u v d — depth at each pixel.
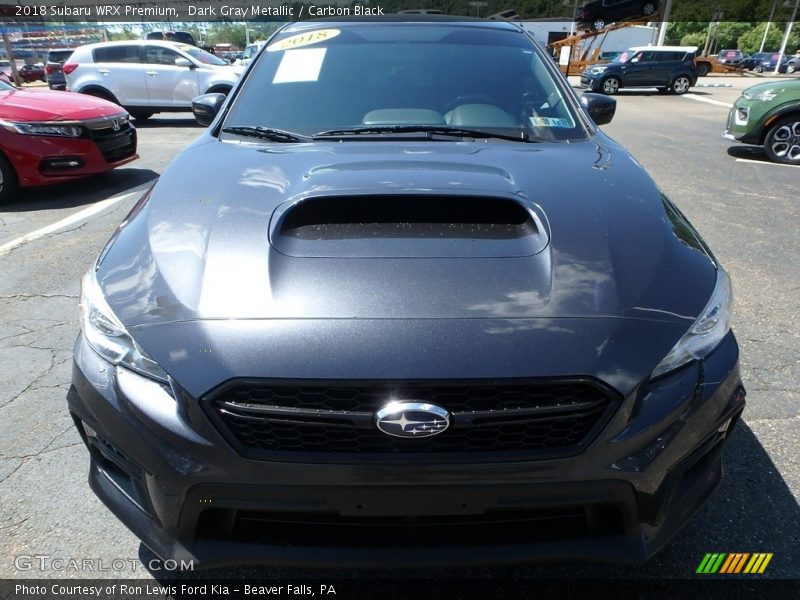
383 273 1.61
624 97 20.28
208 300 1.58
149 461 1.55
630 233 1.81
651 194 2.06
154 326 1.57
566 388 1.46
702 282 1.72
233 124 2.64
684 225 2.03
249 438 1.48
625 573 1.96
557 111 2.72
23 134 6.14
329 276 1.60
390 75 2.83
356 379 1.43
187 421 1.49
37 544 2.09
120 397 1.58
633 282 1.64
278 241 1.73
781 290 4.13
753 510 2.21
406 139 2.49
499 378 1.43
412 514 1.51
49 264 4.60
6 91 7.17
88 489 2.33
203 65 12.88
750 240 5.16
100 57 12.77
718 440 1.76
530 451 1.47
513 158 2.26
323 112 2.66
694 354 1.60
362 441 1.47
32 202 6.42
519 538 1.58
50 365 3.19
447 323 1.50
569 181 2.06
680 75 21.44
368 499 1.49
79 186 7.12
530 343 1.47
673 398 1.54
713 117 14.25
